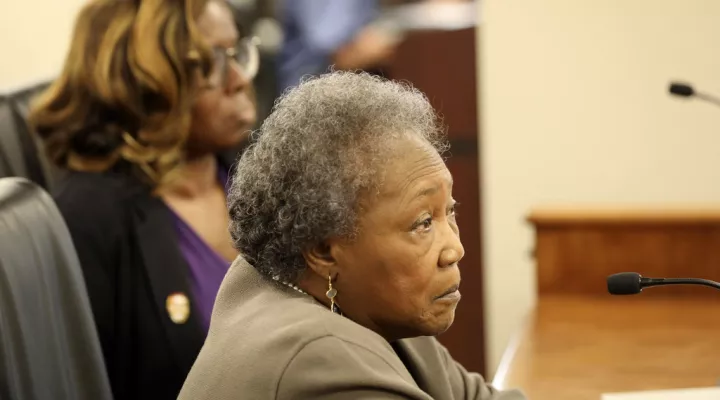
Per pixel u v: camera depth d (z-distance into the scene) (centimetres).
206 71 364
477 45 720
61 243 250
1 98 410
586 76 704
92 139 367
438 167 206
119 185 359
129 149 361
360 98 204
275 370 192
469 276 736
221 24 375
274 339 197
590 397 303
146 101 362
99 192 355
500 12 711
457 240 212
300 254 207
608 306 421
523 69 712
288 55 724
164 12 362
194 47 360
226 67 374
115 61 361
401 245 204
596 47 700
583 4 697
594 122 708
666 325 388
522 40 710
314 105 204
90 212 350
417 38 725
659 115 699
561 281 443
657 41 692
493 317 733
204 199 385
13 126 405
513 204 725
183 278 346
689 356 345
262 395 192
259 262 217
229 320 214
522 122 716
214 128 375
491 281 733
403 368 204
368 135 201
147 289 345
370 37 724
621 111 704
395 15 724
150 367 340
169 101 360
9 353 208
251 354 198
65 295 246
